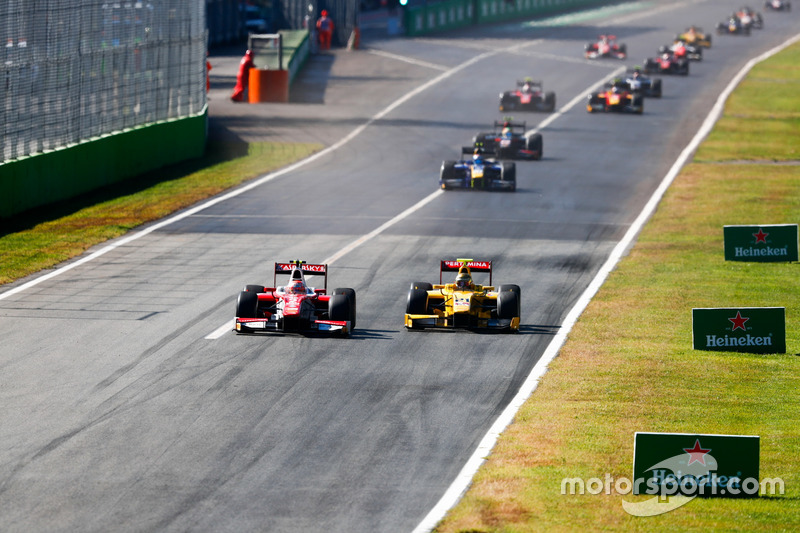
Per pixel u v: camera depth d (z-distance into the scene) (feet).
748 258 354.54
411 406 204.54
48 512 155.12
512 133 570.05
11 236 369.09
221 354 237.04
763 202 463.42
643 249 371.56
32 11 414.62
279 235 382.22
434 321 263.70
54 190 435.94
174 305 282.77
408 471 172.35
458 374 225.76
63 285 304.71
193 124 558.97
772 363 240.94
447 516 154.81
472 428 192.75
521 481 166.71
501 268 337.11
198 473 170.30
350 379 220.64
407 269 331.57
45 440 183.32
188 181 493.77
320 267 262.26
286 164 545.44
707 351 249.55
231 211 426.92
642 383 220.84
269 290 264.52
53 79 435.12
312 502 159.94
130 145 499.92
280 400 206.59
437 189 484.33
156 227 393.70
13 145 407.85
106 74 480.64
